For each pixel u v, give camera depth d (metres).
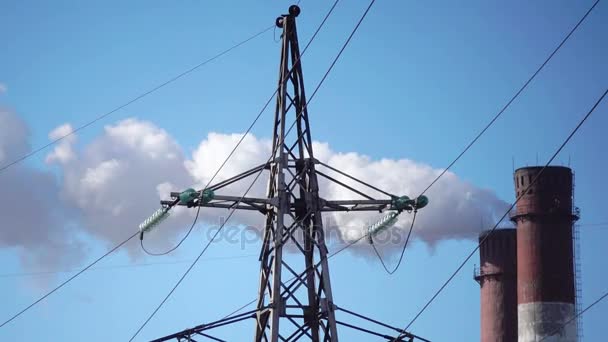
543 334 124.88
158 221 54.59
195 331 54.47
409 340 55.44
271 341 53.38
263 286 55.66
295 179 56.75
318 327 55.09
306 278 55.94
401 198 56.31
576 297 128.38
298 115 57.34
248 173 56.75
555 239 127.31
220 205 55.25
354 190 56.97
